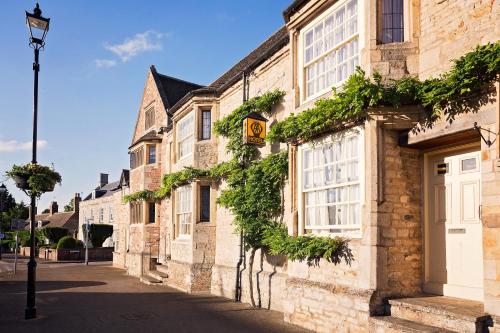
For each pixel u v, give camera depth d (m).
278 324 9.05
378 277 7.00
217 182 14.66
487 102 5.91
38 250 42.81
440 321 6.00
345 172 7.98
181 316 10.04
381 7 7.57
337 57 8.52
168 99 22.20
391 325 6.37
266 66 12.02
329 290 7.92
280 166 10.49
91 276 21.08
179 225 16.61
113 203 41.56
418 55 7.21
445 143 7.04
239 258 12.75
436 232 7.20
